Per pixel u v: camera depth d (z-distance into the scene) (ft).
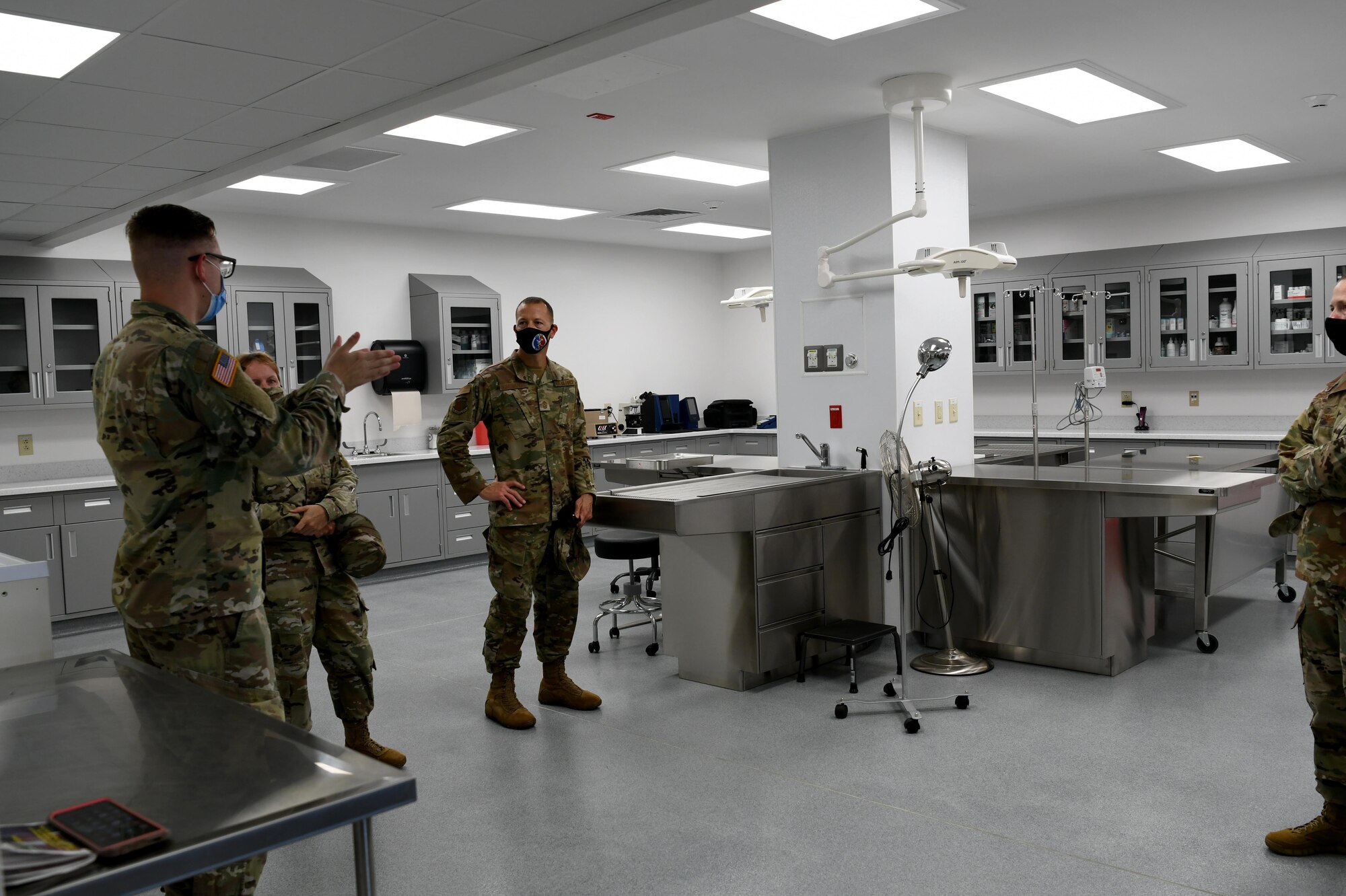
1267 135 17.76
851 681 13.61
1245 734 11.46
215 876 5.70
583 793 10.37
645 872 8.62
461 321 25.44
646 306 31.37
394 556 23.04
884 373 15.89
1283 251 21.77
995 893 8.05
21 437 20.11
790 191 16.87
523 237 28.14
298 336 22.67
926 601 15.75
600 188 20.99
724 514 13.07
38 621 7.61
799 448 17.17
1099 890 8.05
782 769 10.87
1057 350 25.04
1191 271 23.00
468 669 15.34
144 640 6.00
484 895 8.30
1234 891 7.94
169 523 5.87
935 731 11.94
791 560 14.19
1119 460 17.97
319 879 8.70
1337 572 7.85
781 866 8.63
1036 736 11.63
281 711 6.37
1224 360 22.71
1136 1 11.12
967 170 18.76
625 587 19.38
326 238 24.22
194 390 5.65
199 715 4.99
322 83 10.53
